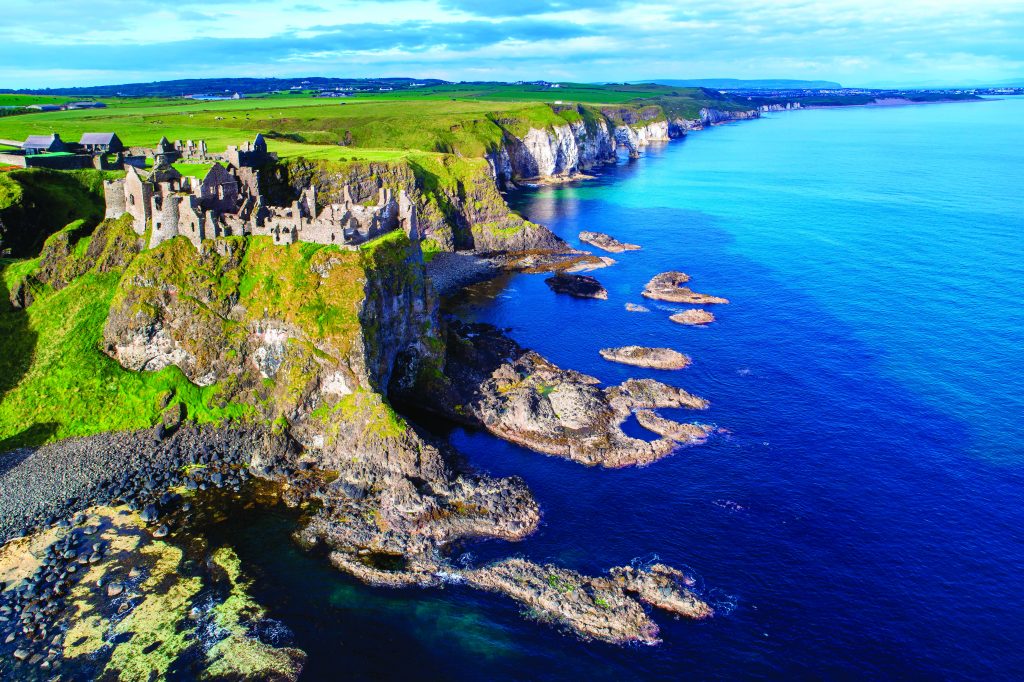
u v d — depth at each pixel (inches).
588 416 3804.1
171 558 2832.2
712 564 2802.7
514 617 2571.4
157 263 3841.0
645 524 3038.9
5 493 3189.0
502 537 2960.1
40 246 4709.6
